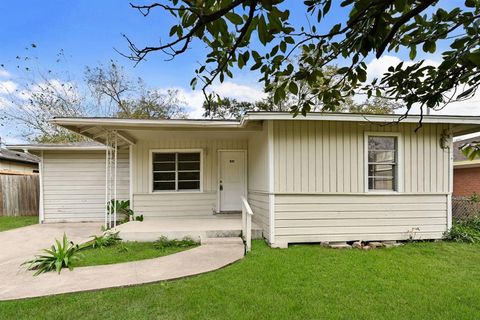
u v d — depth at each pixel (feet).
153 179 28.58
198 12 4.36
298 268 14.65
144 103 65.21
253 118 19.01
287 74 6.56
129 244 19.40
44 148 29.84
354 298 11.25
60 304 10.50
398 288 12.24
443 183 21.43
